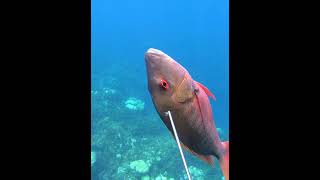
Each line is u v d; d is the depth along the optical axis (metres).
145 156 6.66
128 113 8.57
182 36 37.16
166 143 6.97
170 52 37.16
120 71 15.67
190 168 6.21
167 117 1.31
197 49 35.94
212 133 1.34
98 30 38.03
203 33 36.47
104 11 37.72
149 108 9.14
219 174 6.16
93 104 8.92
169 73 1.25
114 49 38.16
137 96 11.88
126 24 38.59
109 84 12.74
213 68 26.31
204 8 35.84
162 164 6.40
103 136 7.21
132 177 6.26
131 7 37.72
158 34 38.84
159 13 38.12
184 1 35.88
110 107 8.87
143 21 38.91
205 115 1.31
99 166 6.66
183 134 1.31
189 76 1.28
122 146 7.05
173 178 6.14
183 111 1.27
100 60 23.92
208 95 1.33
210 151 1.38
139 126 7.76
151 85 1.30
